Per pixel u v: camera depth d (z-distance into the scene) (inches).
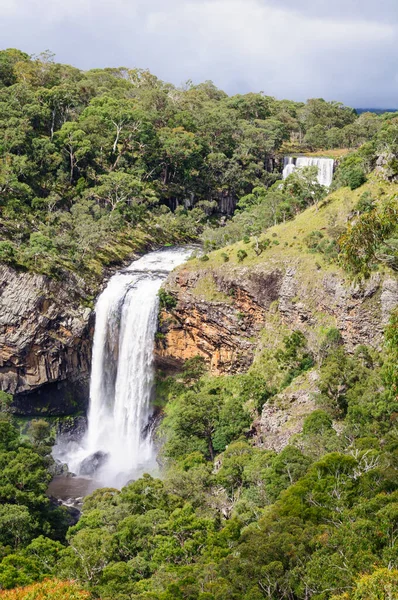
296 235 4542.3
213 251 4975.4
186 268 4751.5
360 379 3496.6
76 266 5088.6
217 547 2411.4
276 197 5216.5
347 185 4658.0
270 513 2418.8
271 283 4389.8
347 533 2037.4
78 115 7037.4
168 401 4685.0
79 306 4889.3
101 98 7126.0
